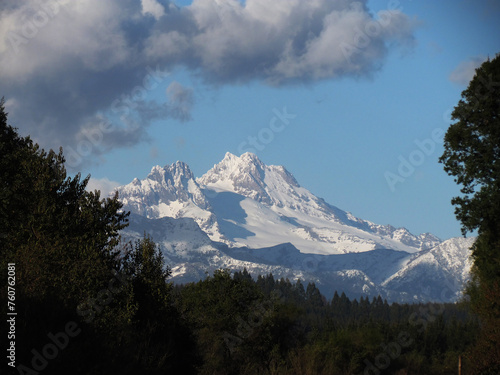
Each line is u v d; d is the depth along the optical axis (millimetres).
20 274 43906
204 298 82938
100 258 49562
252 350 82750
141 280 53750
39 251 46562
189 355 56188
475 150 70562
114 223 56781
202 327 76250
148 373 41969
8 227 50875
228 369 79000
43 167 55656
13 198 52156
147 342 47750
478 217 70375
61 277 45344
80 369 34656
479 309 73438
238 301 83562
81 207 56031
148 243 55750
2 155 56812
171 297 57031
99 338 37969
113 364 36500
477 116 69562
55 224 51938
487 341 67312
